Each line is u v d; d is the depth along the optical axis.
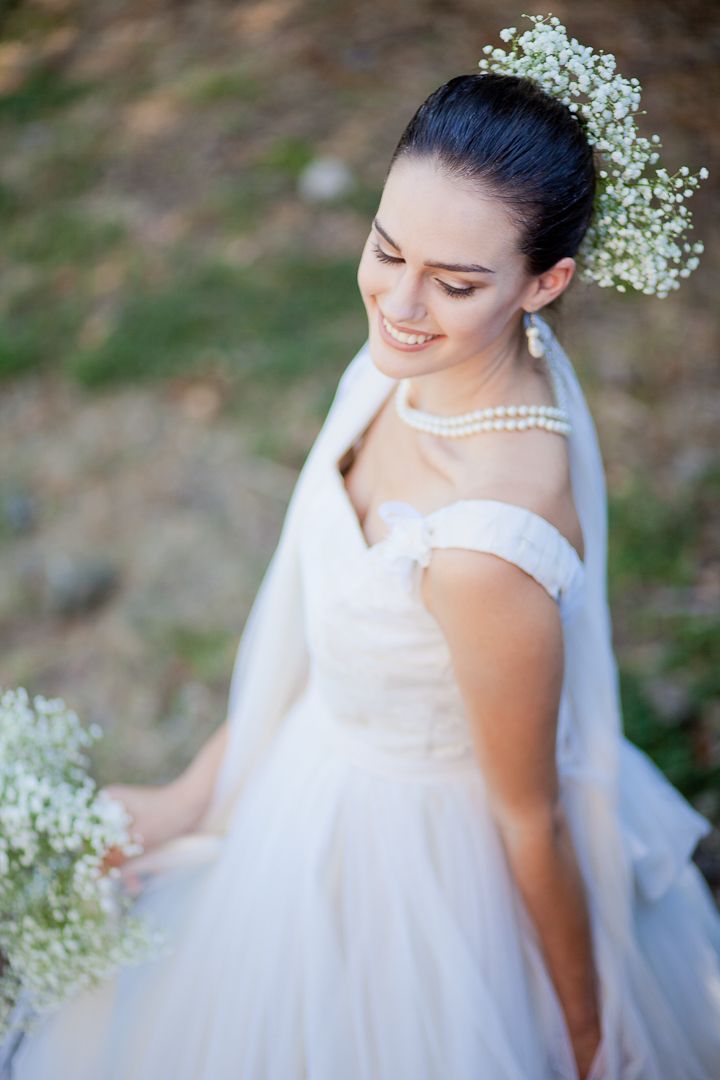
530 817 1.34
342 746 1.55
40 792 1.48
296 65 5.27
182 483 3.51
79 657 3.01
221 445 3.62
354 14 5.52
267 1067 1.45
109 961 1.55
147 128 5.09
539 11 5.16
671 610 2.89
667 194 1.19
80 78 5.59
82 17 6.14
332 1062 1.38
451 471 1.28
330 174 4.55
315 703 1.68
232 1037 1.49
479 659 1.19
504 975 1.43
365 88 5.00
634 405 3.48
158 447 3.63
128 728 2.81
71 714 1.65
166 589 3.19
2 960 1.67
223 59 5.47
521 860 1.40
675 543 3.06
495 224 1.05
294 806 1.59
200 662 2.97
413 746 1.47
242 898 1.61
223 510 3.42
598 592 1.51
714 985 1.75
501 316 1.14
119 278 4.29
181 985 1.62
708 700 2.65
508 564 1.13
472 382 1.27
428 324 1.14
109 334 4.03
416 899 1.46
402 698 1.41
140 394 3.82
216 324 4.02
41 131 5.22
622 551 3.04
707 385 3.54
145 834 1.91
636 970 1.61
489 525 1.14
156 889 1.84
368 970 1.44
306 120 4.90
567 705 1.57
